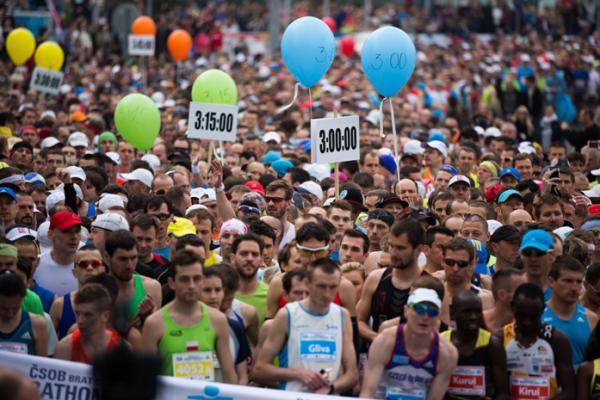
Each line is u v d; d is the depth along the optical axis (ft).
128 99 146.82
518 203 114.01
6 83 282.36
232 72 333.21
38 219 108.99
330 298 67.67
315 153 108.27
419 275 77.15
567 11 417.49
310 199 118.42
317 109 216.95
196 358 68.44
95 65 313.94
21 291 68.59
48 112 197.36
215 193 102.12
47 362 67.51
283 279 73.97
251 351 77.00
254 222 88.48
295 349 68.03
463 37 435.12
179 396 65.05
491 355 68.08
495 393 68.28
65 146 151.23
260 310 80.23
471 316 67.00
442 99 296.51
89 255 78.02
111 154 148.25
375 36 130.72
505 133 195.00
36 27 364.58
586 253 87.40
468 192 124.36
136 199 105.70
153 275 85.15
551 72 295.69
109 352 37.47
